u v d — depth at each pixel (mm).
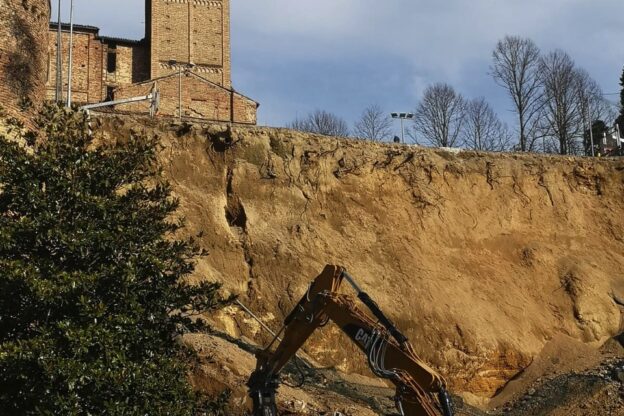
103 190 11430
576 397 19969
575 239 26250
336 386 18422
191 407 10836
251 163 23062
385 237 23219
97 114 22266
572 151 53875
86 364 9438
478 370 21438
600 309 24141
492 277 23875
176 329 11695
